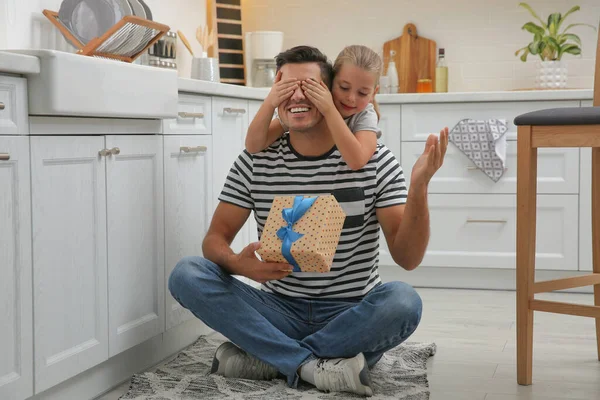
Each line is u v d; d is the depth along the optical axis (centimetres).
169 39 322
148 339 233
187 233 254
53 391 190
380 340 201
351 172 210
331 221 196
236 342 208
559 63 387
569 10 401
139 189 223
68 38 250
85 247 198
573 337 269
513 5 411
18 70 168
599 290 239
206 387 206
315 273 212
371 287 218
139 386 208
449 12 420
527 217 215
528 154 215
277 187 214
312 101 196
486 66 416
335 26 435
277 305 215
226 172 289
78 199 195
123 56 248
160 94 224
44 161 181
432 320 298
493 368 232
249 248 196
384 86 412
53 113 177
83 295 197
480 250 360
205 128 269
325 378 200
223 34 402
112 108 200
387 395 200
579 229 350
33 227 177
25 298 175
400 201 211
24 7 250
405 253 202
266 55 404
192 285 205
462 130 356
